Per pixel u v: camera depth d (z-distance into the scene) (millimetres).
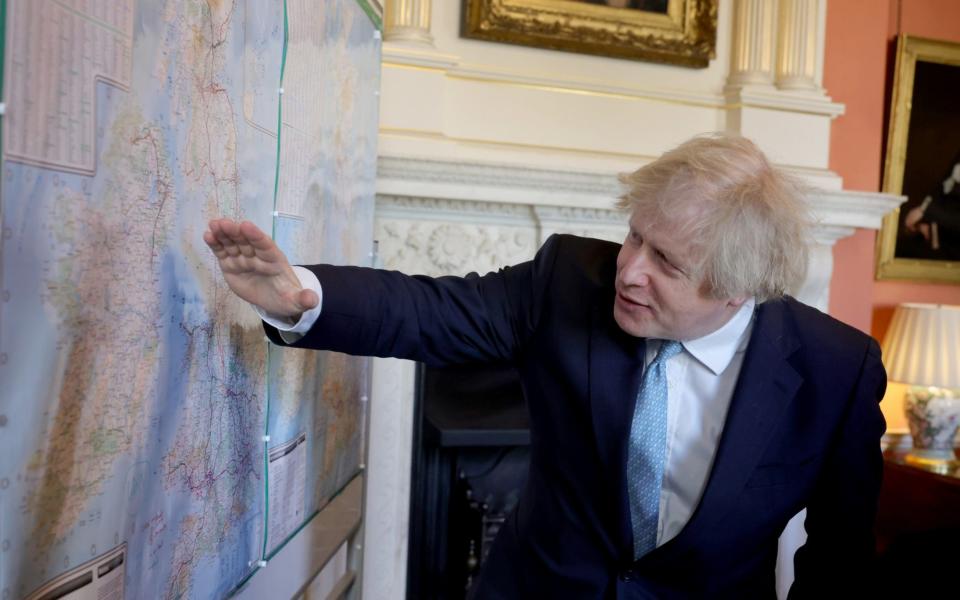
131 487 974
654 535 1474
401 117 3006
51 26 784
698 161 1249
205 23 1107
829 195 3244
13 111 737
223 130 1182
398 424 2918
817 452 1438
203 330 1157
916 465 3584
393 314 1346
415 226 2994
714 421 1436
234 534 1306
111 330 915
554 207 3059
